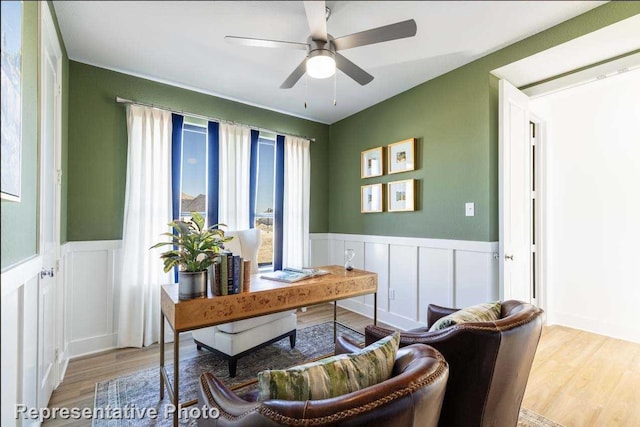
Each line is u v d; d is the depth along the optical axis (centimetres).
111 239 281
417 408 75
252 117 372
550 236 344
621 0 188
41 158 159
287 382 84
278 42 192
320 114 407
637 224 298
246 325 234
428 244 304
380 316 357
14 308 123
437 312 197
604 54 227
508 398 134
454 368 127
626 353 266
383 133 357
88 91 272
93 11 200
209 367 243
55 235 209
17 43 112
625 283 303
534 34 227
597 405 192
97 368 240
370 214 376
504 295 244
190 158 328
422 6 195
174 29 221
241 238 296
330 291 222
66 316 253
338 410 70
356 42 189
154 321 290
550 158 347
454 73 282
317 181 438
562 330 323
